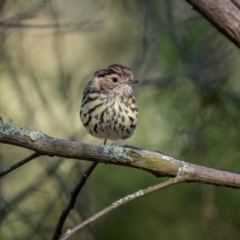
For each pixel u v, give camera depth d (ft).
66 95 42.98
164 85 42.57
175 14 45.93
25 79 47.11
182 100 42.29
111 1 47.88
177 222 40.29
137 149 22.27
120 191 39.52
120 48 48.60
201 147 39.91
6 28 40.09
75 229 20.08
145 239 39.73
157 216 40.29
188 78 42.75
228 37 21.62
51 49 48.49
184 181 22.21
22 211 40.78
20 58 42.96
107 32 48.52
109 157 21.86
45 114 44.62
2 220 37.47
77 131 43.32
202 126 40.70
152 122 42.57
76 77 47.80
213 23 21.66
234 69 44.62
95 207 40.04
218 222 39.04
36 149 21.31
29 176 45.24
